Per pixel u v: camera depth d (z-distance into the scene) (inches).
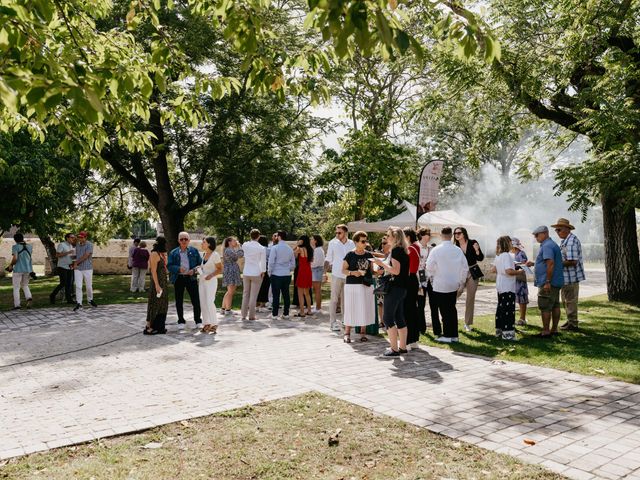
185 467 155.3
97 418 199.5
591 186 403.9
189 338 379.6
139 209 1237.7
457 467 154.5
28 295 574.2
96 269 1328.7
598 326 415.2
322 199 907.4
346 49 92.9
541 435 180.5
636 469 152.8
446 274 349.1
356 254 358.9
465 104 610.9
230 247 513.3
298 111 949.2
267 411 207.5
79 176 893.2
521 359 301.7
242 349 338.0
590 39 437.4
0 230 582.9
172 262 419.2
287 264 483.5
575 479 146.3
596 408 211.2
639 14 454.9
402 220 689.0
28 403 220.8
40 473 150.5
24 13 103.4
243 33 147.0
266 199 1064.8
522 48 480.1
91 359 309.1
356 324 356.2
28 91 91.7
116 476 148.6
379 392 234.8
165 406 214.7
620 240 591.5
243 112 884.6
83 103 90.8
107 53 169.2
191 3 161.0
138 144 199.3
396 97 1117.1
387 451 167.2
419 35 520.4
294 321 468.1
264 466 155.6
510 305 359.3
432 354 319.9
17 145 533.6
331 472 152.3
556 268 364.8
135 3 184.2
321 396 228.4
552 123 671.1
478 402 219.1
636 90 435.8
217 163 917.2
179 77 191.6
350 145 892.6
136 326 435.5
